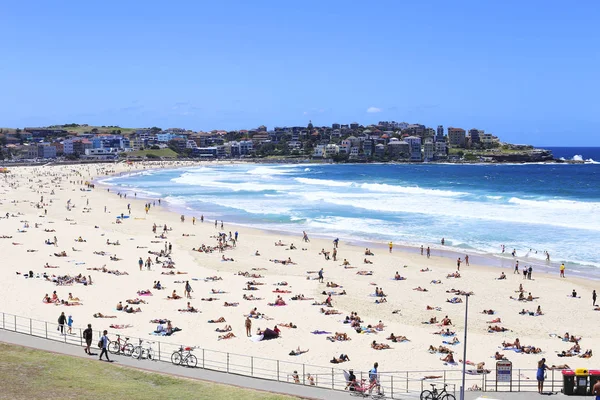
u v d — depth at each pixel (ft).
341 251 240.12
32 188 519.60
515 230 281.74
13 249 234.38
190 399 83.97
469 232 278.67
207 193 480.64
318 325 141.90
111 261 215.92
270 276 196.34
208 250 238.89
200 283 183.93
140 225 307.99
